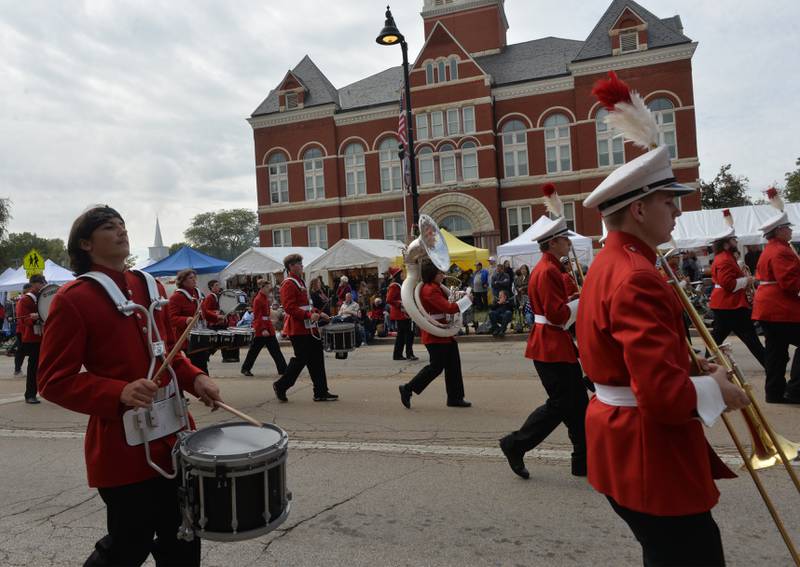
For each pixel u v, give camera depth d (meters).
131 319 2.56
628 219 2.25
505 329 16.03
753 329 8.07
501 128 31.53
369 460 5.39
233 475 2.33
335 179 34.06
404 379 9.85
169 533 2.59
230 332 8.09
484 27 35.72
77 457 5.97
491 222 30.75
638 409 2.09
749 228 19.12
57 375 2.37
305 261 26.09
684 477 2.02
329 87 35.59
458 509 4.23
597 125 29.53
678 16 31.94
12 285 24.66
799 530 3.64
